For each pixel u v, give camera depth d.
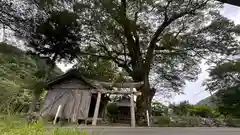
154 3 11.12
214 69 16.92
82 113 8.45
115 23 10.95
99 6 9.73
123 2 11.19
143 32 12.50
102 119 9.45
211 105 24.33
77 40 10.12
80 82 9.30
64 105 8.59
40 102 8.39
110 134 3.64
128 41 12.70
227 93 20.61
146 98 11.90
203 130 5.43
